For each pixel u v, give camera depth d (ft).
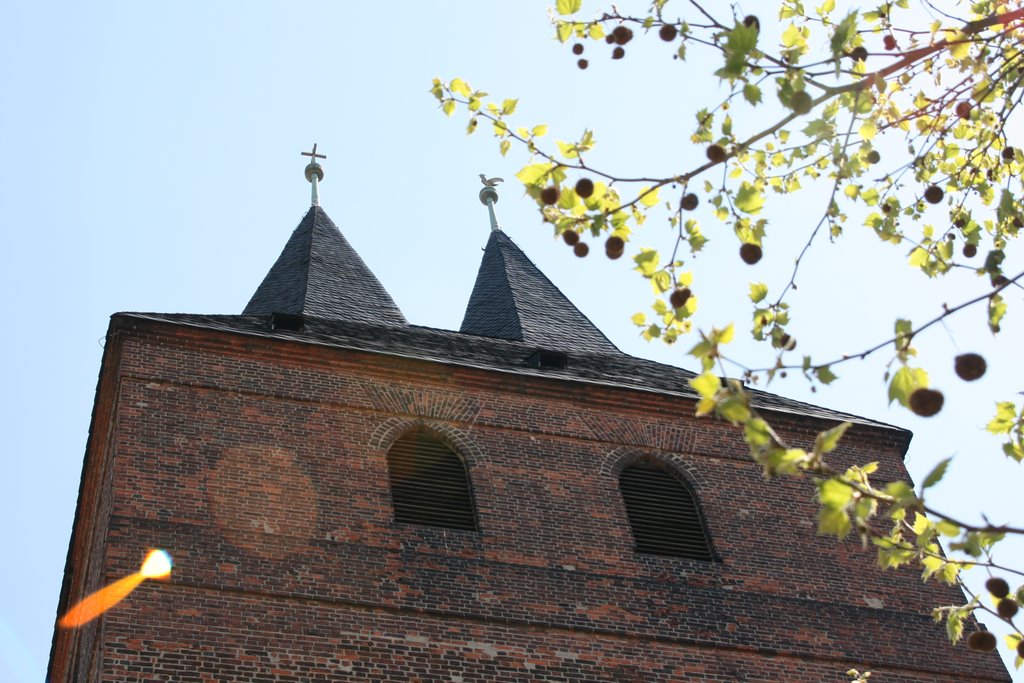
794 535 66.64
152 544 54.39
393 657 53.62
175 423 60.85
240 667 50.85
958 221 35.81
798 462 24.45
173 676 49.57
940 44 29.84
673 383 77.41
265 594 53.98
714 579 62.69
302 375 65.98
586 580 60.29
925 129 33.99
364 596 55.57
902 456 76.69
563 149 31.27
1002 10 34.83
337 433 63.46
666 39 30.83
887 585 65.46
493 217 105.29
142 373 63.16
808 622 62.08
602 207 31.01
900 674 61.26
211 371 64.54
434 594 56.95
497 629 56.44
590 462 67.26
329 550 57.11
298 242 93.71
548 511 63.36
